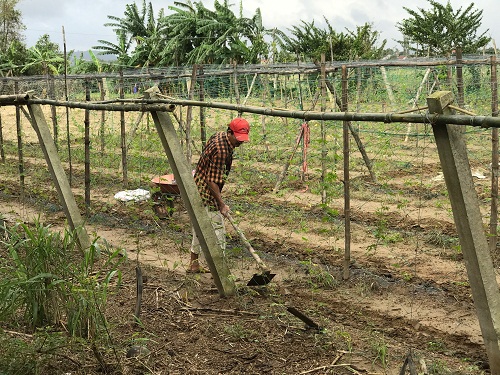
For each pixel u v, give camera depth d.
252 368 4.49
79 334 4.72
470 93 12.08
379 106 14.06
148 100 5.64
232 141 6.29
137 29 38.88
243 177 10.44
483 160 12.41
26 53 40.00
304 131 10.01
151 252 7.70
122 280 6.42
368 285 6.48
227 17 33.41
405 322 5.56
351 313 5.75
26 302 4.87
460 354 4.88
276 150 12.73
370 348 4.83
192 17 34.16
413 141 14.35
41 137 6.98
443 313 5.76
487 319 4.09
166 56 34.72
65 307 4.72
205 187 6.36
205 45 32.28
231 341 4.93
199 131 14.62
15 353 4.23
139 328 5.15
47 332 4.70
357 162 12.45
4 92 16.69
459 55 8.53
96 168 13.47
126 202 8.81
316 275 6.64
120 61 37.12
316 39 28.88
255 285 6.02
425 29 26.19
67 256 5.00
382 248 7.71
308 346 4.83
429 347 4.99
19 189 11.48
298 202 9.94
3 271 5.02
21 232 7.59
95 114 18.72
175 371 4.44
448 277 6.66
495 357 4.14
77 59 36.25
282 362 4.58
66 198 7.00
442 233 8.23
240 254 7.48
